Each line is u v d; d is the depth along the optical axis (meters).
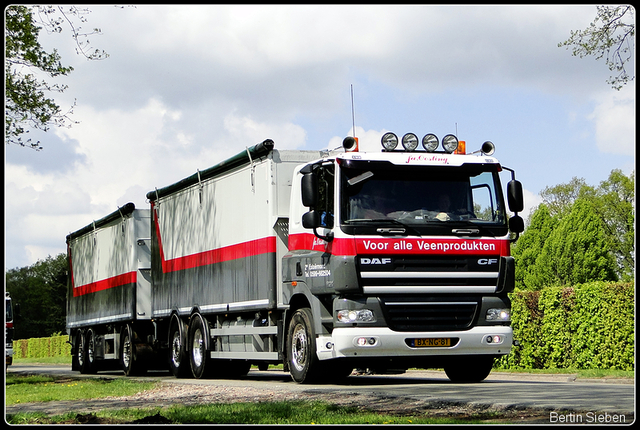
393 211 12.47
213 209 17.05
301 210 13.63
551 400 9.49
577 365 20.66
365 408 9.35
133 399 12.00
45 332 113.00
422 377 17.89
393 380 15.38
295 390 11.89
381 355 12.27
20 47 18.75
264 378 17.95
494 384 13.04
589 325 20.34
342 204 12.37
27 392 14.30
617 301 19.80
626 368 19.58
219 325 16.91
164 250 19.77
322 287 12.71
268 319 14.82
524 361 22.03
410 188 12.66
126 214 21.94
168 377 19.31
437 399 9.77
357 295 12.29
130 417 9.24
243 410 9.34
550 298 21.44
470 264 12.61
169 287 19.36
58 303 112.44
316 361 13.02
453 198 12.79
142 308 21.14
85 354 25.00
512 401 9.38
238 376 17.83
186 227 18.47
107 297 23.50
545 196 65.44
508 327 12.80
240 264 15.65
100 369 24.64
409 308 12.38
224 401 10.89
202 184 17.66
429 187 12.75
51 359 51.91
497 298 12.81
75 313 27.16
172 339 19.00
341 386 12.81
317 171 13.01
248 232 15.36
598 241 43.78
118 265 22.58
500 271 12.77
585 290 20.56
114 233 23.11
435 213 12.61
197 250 17.78
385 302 12.28
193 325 17.88
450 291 12.52
